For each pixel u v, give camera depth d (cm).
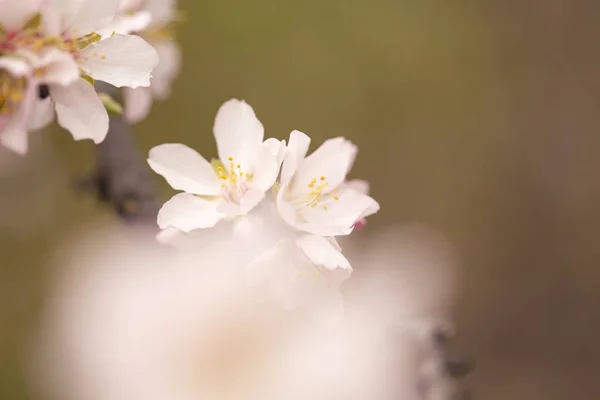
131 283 46
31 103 49
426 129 123
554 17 128
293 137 49
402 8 122
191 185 50
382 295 49
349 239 54
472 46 125
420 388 54
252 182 49
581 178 126
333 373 46
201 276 46
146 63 51
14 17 49
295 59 116
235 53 113
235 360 46
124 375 45
